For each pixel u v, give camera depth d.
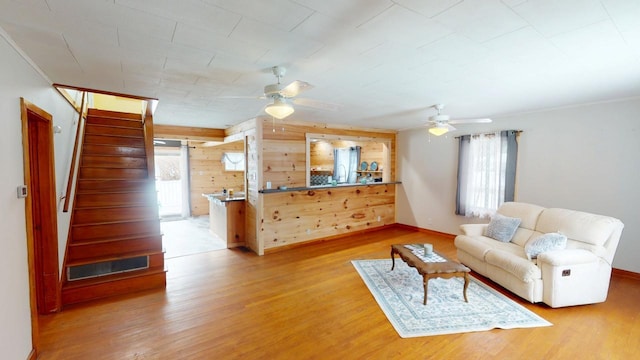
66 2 1.48
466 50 2.17
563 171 4.38
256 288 3.55
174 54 2.20
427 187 6.37
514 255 3.37
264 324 2.74
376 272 4.06
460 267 3.17
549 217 3.70
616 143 3.89
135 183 4.49
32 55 2.19
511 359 2.25
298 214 5.40
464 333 2.59
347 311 2.98
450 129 4.12
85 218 3.84
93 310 2.99
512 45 2.09
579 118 4.20
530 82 3.01
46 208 2.88
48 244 2.90
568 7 1.58
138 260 3.70
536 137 4.64
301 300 3.23
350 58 2.31
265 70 2.56
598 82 3.02
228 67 2.48
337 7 1.57
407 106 4.16
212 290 3.49
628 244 3.85
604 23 1.76
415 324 2.73
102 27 1.77
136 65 2.42
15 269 1.97
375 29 1.83
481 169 5.30
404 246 3.93
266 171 5.07
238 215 5.46
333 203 5.91
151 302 3.17
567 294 2.97
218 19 1.68
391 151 6.97
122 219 4.02
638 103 3.71
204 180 8.87
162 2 1.50
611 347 2.39
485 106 4.22
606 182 3.99
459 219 5.80
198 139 6.13
